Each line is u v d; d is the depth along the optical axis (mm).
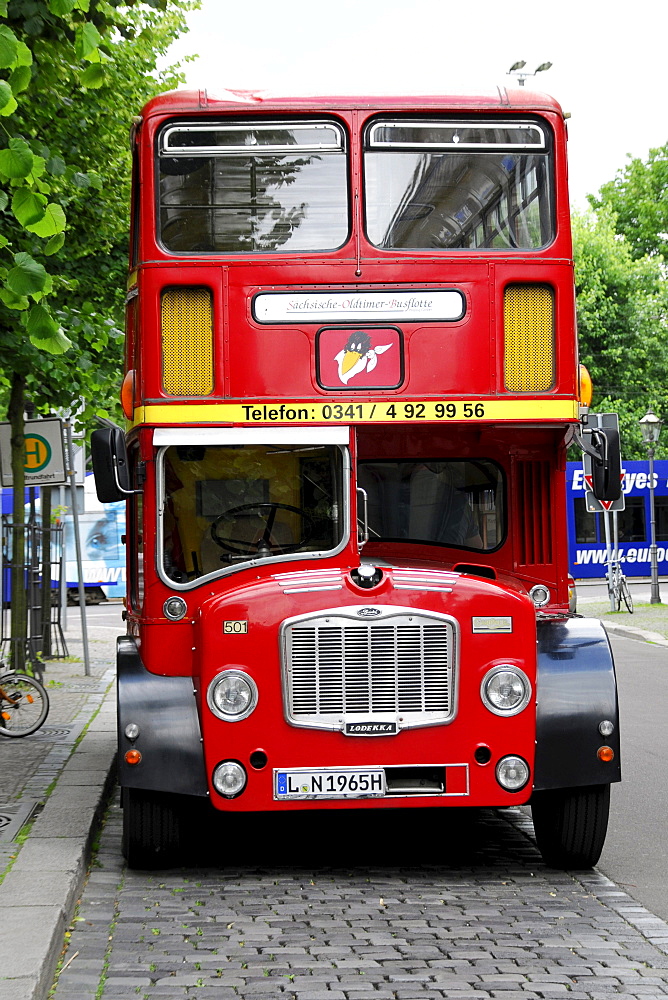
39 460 19609
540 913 6883
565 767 7605
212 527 8023
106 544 45062
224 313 8000
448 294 8125
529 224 8266
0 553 17547
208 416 7973
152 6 9805
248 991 5539
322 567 8016
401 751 7531
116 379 18219
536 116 8352
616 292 56094
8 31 6711
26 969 5223
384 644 7535
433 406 8062
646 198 68125
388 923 6676
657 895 7359
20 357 13727
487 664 7570
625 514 48312
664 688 18344
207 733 7516
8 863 7332
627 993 5516
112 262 17281
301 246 8102
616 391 55469
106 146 16516
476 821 9766
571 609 8945
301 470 8070
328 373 8031
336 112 8211
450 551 8617
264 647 7512
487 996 5477
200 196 8117
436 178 8242
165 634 7934
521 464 8695
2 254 7770
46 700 13430
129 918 6754
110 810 9922
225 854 8508
